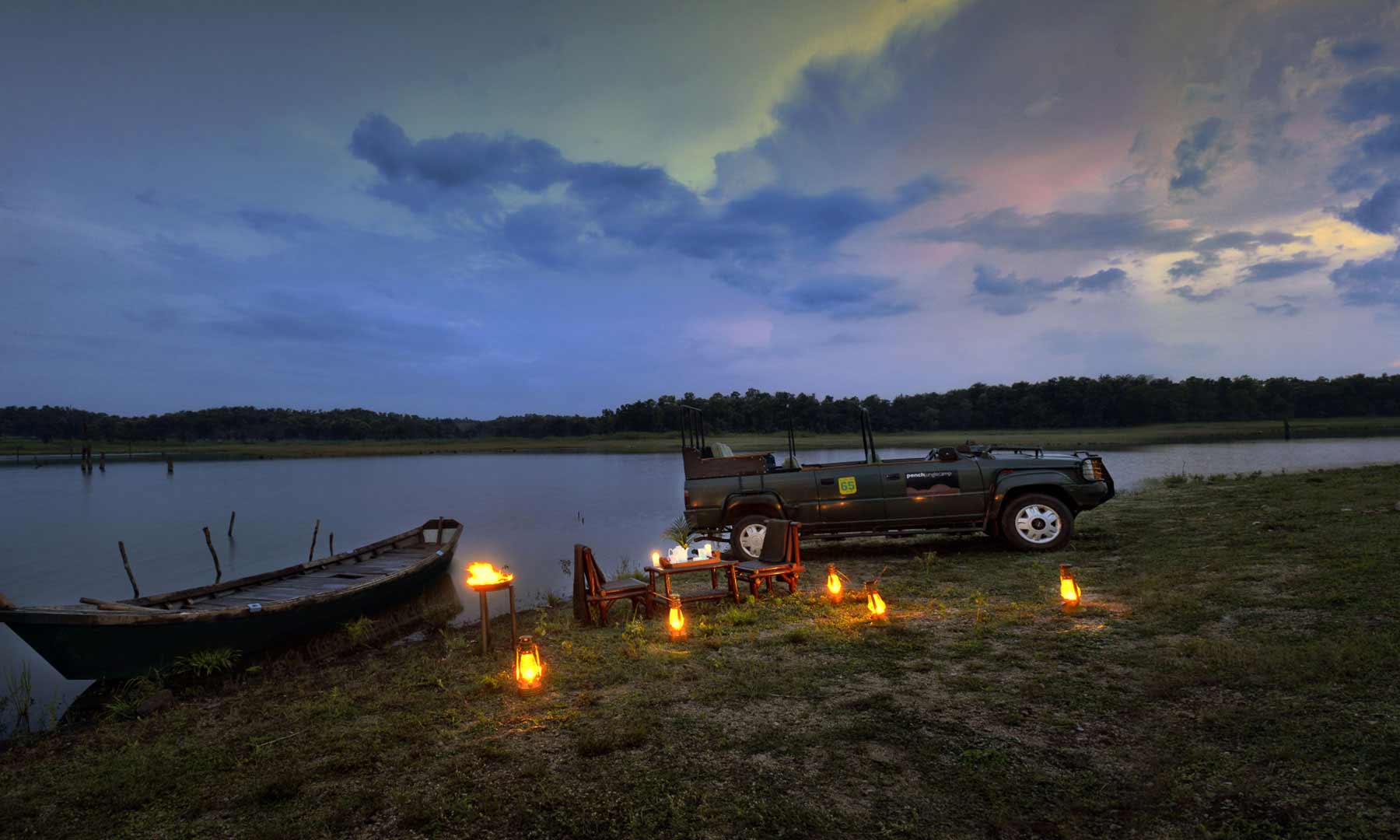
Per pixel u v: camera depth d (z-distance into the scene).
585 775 4.13
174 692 8.38
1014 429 146.38
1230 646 5.39
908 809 3.55
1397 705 4.09
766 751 4.32
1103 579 8.61
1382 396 144.00
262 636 10.11
